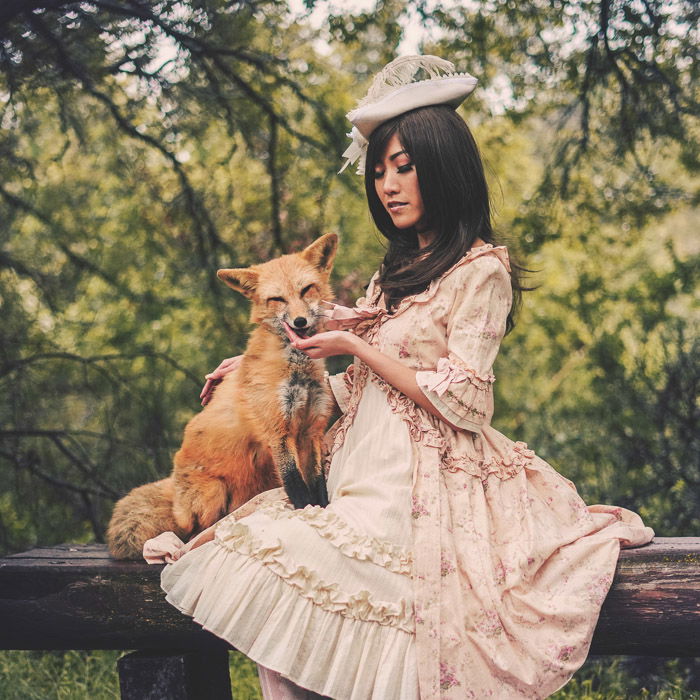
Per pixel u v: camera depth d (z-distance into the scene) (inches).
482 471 105.6
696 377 223.1
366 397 111.5
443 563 95.7
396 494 99.6
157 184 273.0
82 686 180.2
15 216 255.4
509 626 94.0
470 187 111.1
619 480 226.5
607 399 256.5
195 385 267.9
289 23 231.5
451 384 101.0
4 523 251.8
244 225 269.7
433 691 89.4
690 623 102.2
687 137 235.6
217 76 242.4
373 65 251.0
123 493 243.9
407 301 109.9
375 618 92.9
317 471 123.8
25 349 255.9
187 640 113.0
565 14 223.8
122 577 114.0
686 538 116.3
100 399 253.3
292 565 94.5
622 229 283.6
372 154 115.2
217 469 133.6
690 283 292.4
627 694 169.0
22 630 116.8
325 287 143.6
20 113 233.0
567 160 259.6
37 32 196.2
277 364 129.8
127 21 209.3
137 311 300.4
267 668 92.6
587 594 97.5
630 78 237.6
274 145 250.4
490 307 105.6
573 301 318.0
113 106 229.8
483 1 226.4
